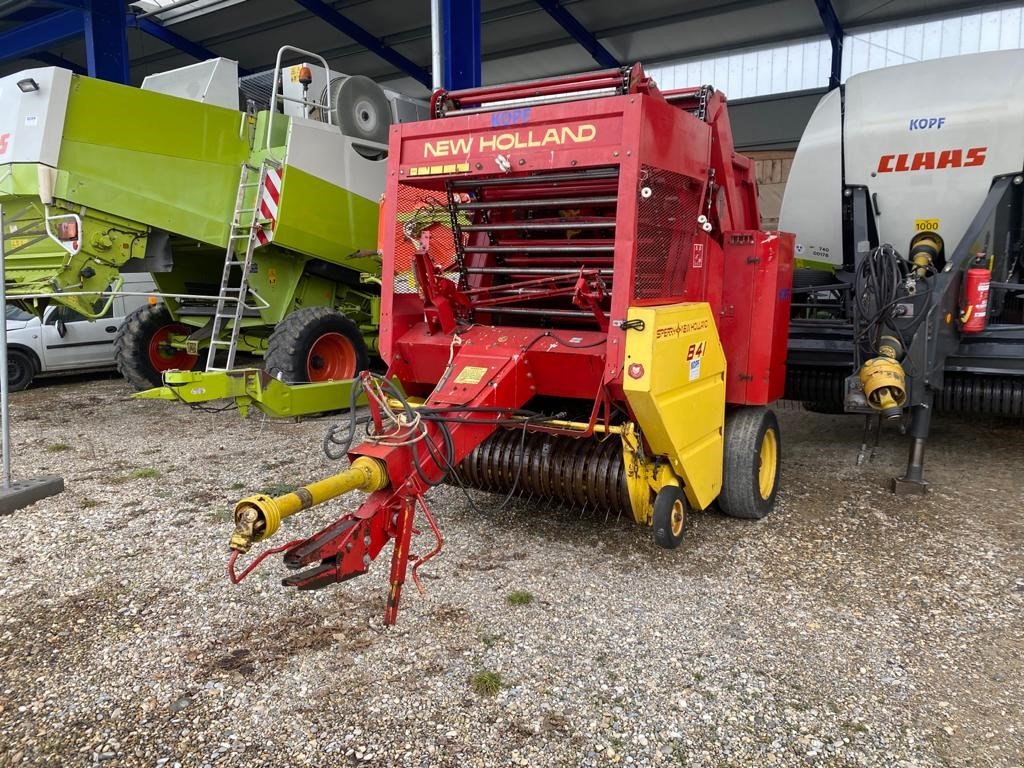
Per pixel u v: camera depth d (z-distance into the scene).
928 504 4.51
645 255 3.18
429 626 3.07
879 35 12.07
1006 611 3.20
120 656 2.86
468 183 3.62
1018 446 5.84
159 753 2.33
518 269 3.79
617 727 2.45
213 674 2.74
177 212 6.24
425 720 2.48
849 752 2.32
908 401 4.45
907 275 4.36
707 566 3.65
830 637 2.99
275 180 6.39
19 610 3.21
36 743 2.37
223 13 13.31
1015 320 5.59
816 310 6.14
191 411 7.33
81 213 5.75
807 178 5.88
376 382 2.84
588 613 3.18
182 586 3.42
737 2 11.75
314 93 7.18
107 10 11.33
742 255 3.97
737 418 4.14
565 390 3.58
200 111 6.31
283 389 5.86
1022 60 5.18
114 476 5.11
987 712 2.52
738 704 2.56
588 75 3.25
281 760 2.30
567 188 3.68
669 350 3.18
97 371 9.91
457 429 3.12
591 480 3.59
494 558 3.73
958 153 5.21
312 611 3.20
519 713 2.52
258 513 2.23
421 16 13.35
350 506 4.49
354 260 7.11
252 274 6.67
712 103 3.78
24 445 6.00
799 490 4.80
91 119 5.71
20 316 8.57
